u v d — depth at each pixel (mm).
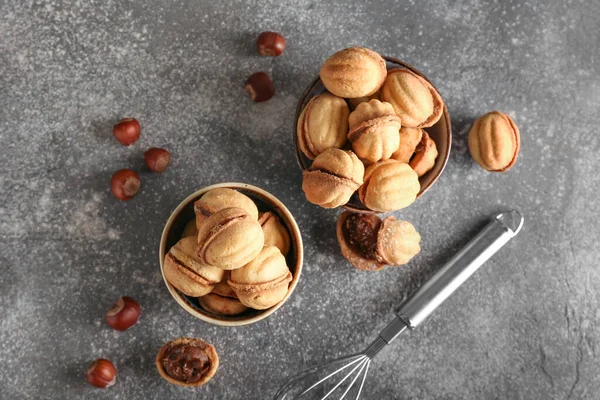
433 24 623
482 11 625
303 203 612
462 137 621
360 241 586
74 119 605
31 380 597
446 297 588
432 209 619
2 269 598
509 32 625
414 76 549
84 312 601
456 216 619
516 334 620
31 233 601
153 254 605
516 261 622
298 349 609
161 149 596
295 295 610
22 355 597
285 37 615
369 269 592
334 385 610
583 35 626
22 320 598
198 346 577
